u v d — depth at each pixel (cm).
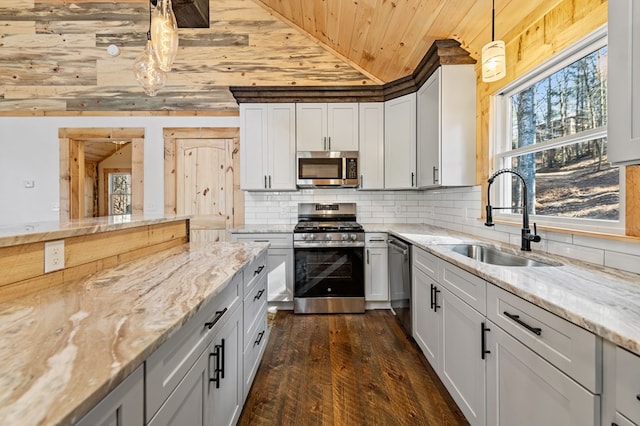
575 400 91
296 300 327
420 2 237
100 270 142
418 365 227
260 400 189
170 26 168
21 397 50
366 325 299
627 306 95
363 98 352
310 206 389
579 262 159
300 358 238
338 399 190
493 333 136
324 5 308
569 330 93
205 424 113
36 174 387
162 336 76
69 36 386
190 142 394
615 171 155
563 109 187
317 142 352
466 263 158
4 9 383
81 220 172
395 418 174
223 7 387
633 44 99
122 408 64
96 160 677
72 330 77
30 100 387
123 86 389
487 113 251
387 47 312
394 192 391
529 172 219
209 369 117
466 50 261
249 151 351
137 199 392
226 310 137
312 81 388
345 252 329
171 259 170
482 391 145
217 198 394
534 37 197
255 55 388
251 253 189
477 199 267
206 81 390
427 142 296
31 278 107
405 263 271
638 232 136
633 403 75
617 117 106
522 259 182
